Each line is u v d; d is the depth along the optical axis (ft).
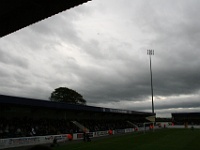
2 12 34.01
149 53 266.77
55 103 137.28
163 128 272.51
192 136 151.12
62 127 148.36
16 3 31.60
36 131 124.26
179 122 326.03
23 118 133.18
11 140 97.55
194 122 325.83
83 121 181.78
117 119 243.19
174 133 182.70
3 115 122.83
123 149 93.15
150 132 200.95
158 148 94.38
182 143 111.55
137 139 135.03
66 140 129.59
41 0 32.89
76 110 162.09
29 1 32.19
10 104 112.37
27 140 105.09
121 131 197.88
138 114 254.27
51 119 153.99
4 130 111.65
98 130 174.09
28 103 118.21
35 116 143.13
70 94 299.58
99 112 190.90
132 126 238.89
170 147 97.09
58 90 301.63
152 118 254.27
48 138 117.29
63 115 167.32
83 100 314.55
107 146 102.22
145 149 92.12
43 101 128.36
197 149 90.79
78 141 125.08
